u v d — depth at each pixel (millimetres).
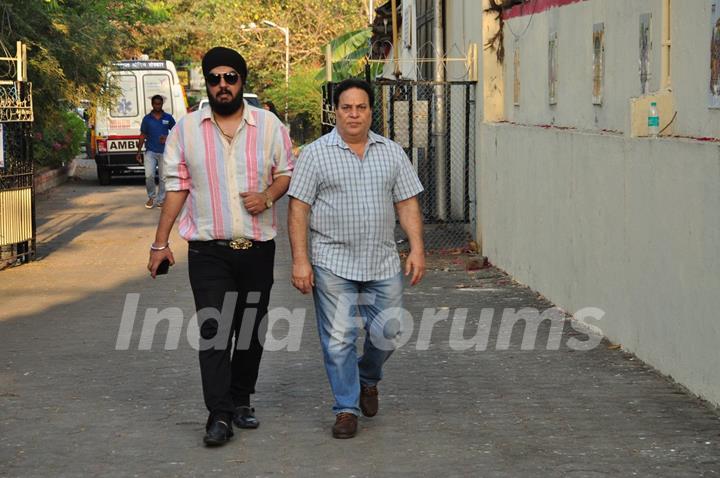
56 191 28656
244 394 7184
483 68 14734
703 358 7484
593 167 9883
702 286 7434
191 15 62094
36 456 6609
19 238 14969
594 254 9906
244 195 6844
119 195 27203
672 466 6254
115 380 8469
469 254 15336
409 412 7469
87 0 25219
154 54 58625
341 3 60031
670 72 8602
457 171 17812
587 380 8234
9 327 10656
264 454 6598
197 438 6945
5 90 16203
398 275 6988
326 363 6938
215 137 6875
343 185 6824
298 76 53125
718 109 7652
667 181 8039
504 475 6137
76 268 14617
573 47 11250
